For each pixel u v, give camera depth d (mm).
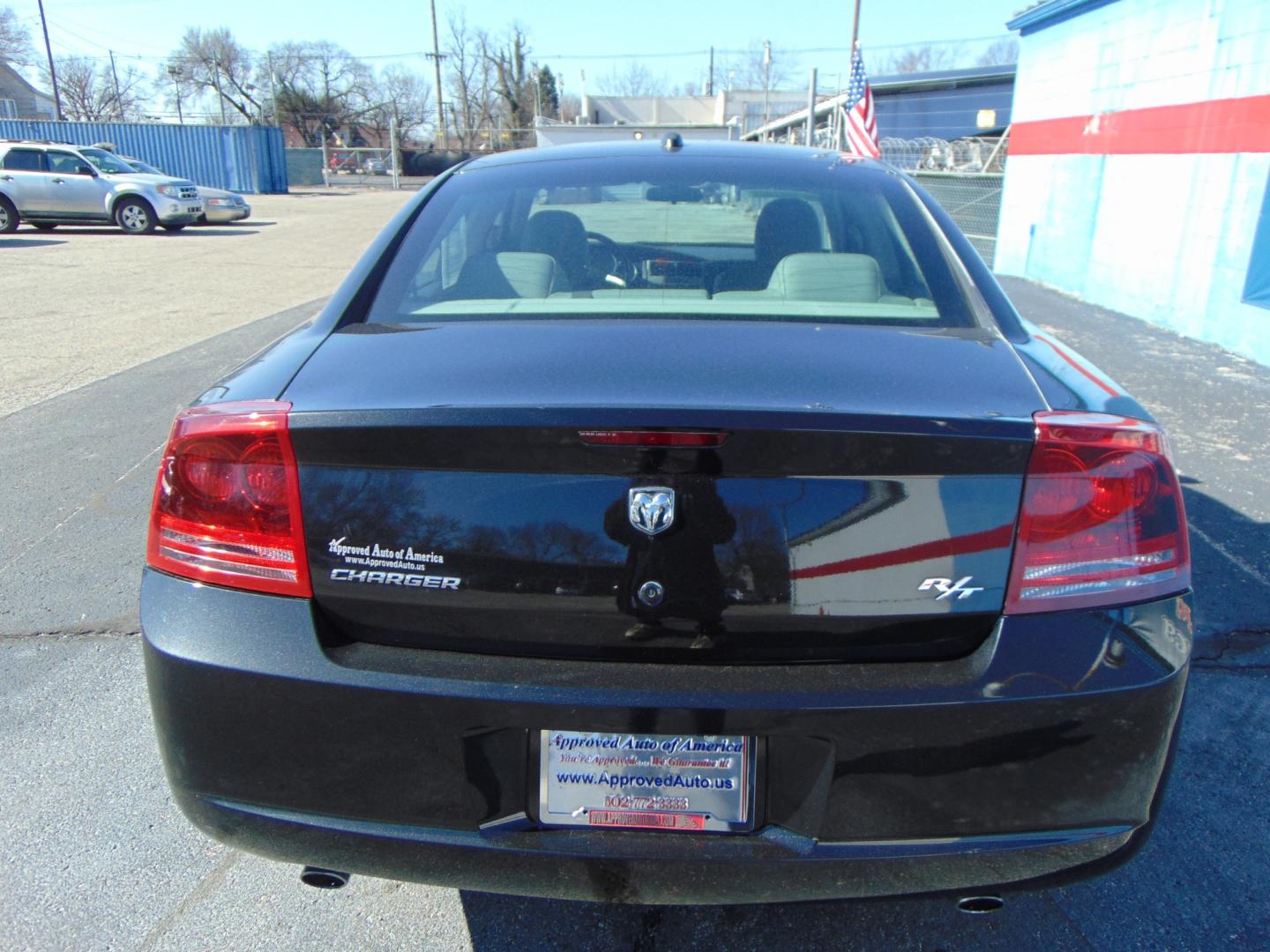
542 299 2262
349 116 67125
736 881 1608
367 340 2012
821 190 2672
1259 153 7566
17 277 12375
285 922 2135
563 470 1587
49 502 4531
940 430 1552
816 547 1585
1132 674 1595
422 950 2062
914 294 2262
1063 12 11062
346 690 1596
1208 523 4258
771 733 1563
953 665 1613
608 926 2129
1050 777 1594
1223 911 2158
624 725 1564
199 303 10227
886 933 2105
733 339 1931
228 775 1678
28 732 2824
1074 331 8695
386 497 1626
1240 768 2656
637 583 1599
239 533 1674
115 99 67062
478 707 1577
